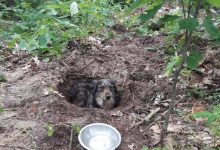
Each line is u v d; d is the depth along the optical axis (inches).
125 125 39.8
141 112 42.7
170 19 32.1
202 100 44.6
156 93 46.1
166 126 36.2
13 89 46.6
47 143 36.9
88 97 49.2
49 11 66.6
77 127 37.8
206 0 31.1
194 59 32.9
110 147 34.7
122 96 48.2
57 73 51.1
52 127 38.6
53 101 43.4
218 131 36.4
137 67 53.2
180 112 42.1
